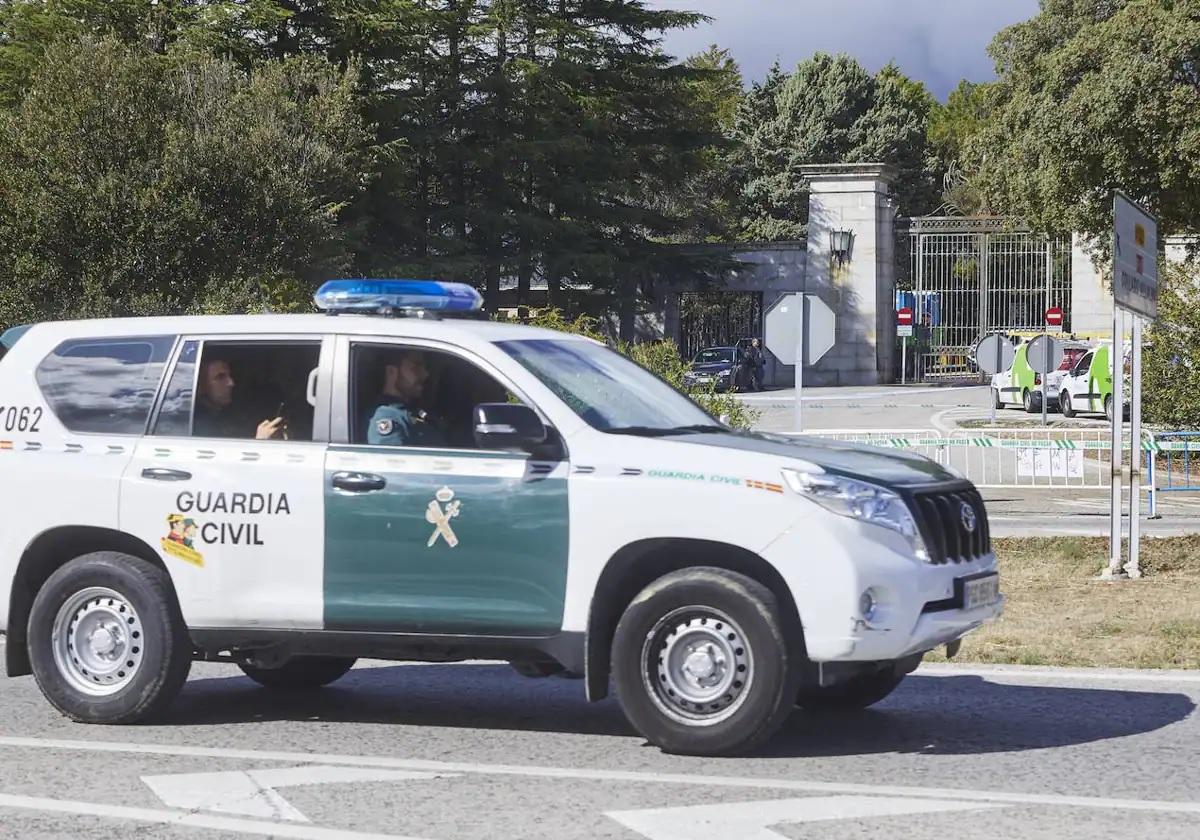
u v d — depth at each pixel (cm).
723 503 853
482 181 6844
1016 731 932
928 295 7188
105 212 3069
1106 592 1520
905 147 9806
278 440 951
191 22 5169
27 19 4903
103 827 727
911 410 4981
